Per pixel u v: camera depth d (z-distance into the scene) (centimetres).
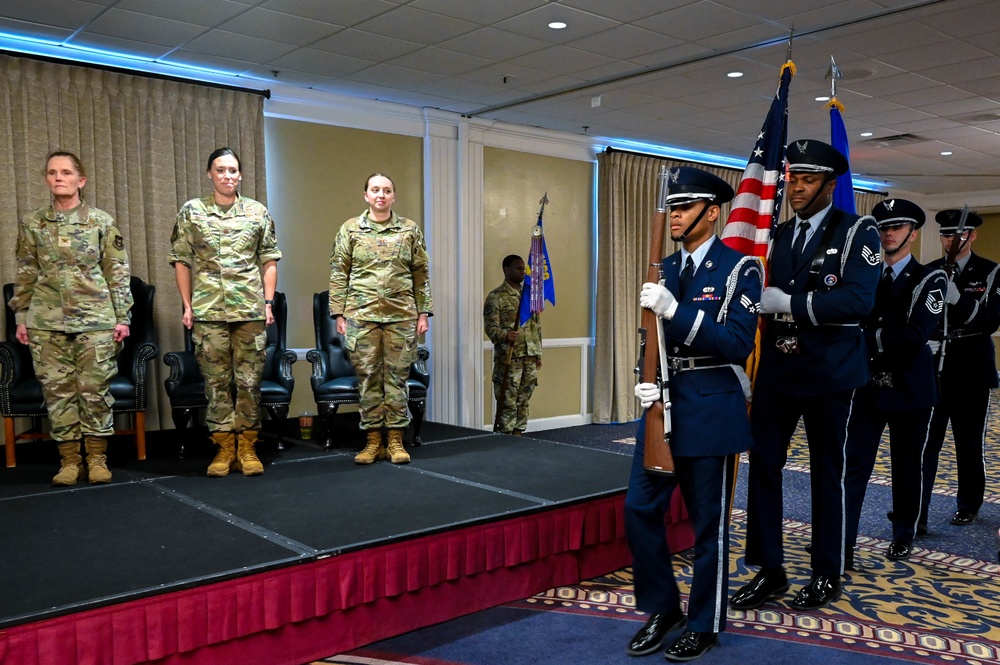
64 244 380
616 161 820
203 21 472
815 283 300
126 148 542
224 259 397
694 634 269
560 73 581
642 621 307
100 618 232
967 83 605
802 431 772
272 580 263
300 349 634
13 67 497
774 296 304
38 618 221
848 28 478
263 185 601
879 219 372
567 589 347
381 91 636
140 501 353
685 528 400
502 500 351
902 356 359
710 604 266
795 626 297
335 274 433
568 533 351
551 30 487
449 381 722
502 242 764
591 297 846
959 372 428
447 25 479
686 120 738
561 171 812
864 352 310
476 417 741
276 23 476
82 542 291
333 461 445
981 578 352
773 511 315
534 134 773
